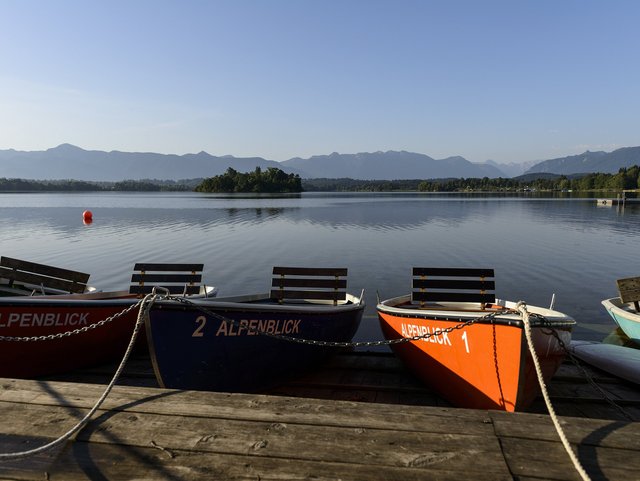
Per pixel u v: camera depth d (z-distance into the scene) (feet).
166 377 16.79
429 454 9.14
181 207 200.44
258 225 112.98
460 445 9.45
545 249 72.13
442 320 17.43
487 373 16.01
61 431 10.07
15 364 19.43
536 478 8.45
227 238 85.05
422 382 20.11
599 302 40.60
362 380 20.77
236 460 9.03
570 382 20.49
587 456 9.08
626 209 188.03
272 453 9.22
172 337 16.48
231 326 17.58
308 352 20.53
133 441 9.69
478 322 15.69
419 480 8.39
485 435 9.81
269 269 55.31
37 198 338.13
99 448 9.47
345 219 134.00
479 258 63.62
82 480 8.55
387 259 62.69
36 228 102.94
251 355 18.43
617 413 17.35
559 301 40.98
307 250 70.33
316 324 20.33
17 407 11.07
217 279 49.67
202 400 11.41
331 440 9.64
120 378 20.68
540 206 216.13
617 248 72.95
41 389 12.00
